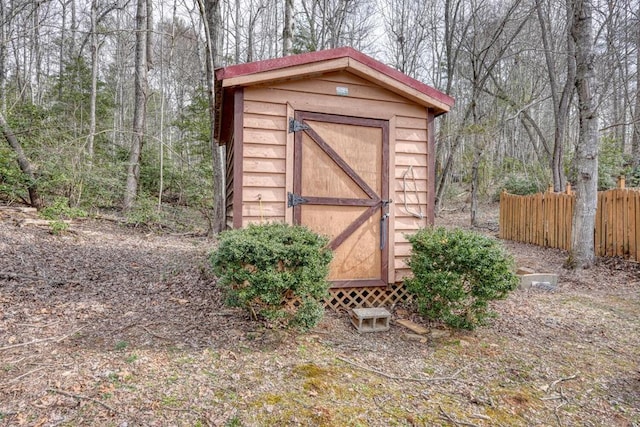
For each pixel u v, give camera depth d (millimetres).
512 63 17719
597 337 3926
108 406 2268
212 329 3576
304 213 4320
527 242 10008
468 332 3910
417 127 4734
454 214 16656
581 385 2922
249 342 3340
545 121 21250
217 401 2416
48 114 10516
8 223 7191
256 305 3836
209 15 9180
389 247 4570
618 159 14453
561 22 14055
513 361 3295
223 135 7336
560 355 3457
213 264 3359
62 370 2656
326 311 4355
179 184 12867
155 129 19328
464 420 2395
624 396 2777
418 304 4043
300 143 4316
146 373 2691
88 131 13109
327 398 2551
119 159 12883
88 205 10023
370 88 4562
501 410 2537
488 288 3586
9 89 11523
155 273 5582
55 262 5508
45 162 8820
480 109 17906
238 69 4016
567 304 5059
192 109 14242
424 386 2809
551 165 13344
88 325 3523
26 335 3201
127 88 22453
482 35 14047
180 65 18125
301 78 4332
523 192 15914
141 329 3500
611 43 10445
